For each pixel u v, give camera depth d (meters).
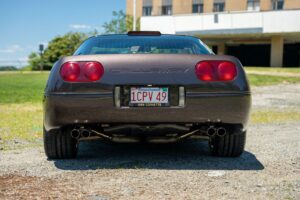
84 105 3.38
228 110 3.46
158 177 3.26
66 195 2.76
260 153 4.37
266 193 2.85
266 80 21.44
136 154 4.23
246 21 35.47
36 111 9.23
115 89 3.40
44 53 55.94
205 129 3.61
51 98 3.42
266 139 5.44
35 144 4.95
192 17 37.56
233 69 3.50
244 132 3.85
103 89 3.38
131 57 3.45
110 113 3.39
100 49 3.92
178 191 2.88
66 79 3.40
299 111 9.81
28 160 3.91
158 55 3.48
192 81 3.42
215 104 3.44
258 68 31.83
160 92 3.42
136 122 3.42
